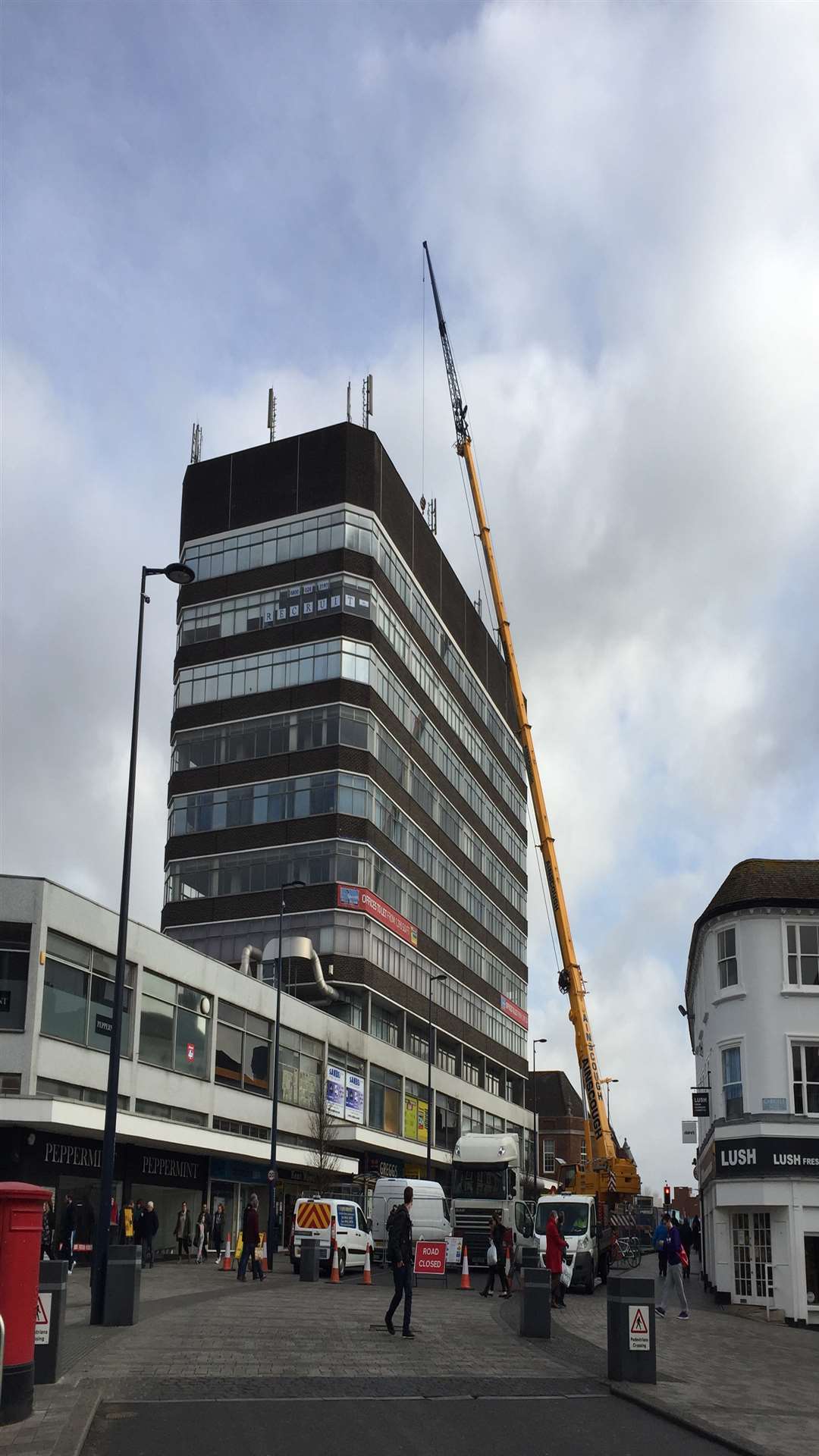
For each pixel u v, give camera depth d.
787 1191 31.38
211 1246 45.38
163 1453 10.00
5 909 35.75
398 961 69.56
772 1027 32.75
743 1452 11.22
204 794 67.94
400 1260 18.88
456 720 85.44
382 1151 67.94
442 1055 79.50
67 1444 9.66
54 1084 36.22
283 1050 54.44
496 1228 30.52
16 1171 35.28
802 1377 17.28
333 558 68.69
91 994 38.78
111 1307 18.52
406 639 75.25
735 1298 32.72
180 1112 44.50
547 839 57.84
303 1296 26.91
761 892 33.81
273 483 71.69
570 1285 34.66
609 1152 47.19
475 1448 10.87
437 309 98.44
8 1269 10.79
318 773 65.62
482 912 89.12
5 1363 10.63
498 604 70.44
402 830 71.75
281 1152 51.78
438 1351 17.25
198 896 66.38
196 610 71.50
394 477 75.00
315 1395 12.91
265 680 68.38
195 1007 46.28
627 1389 14.43
